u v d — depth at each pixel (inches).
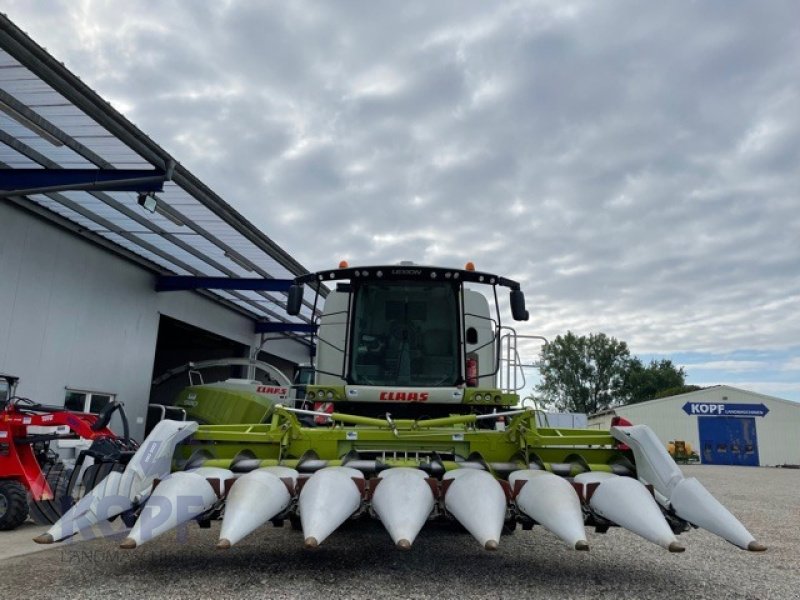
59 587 163.9
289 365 997.2
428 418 249.6
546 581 179.9
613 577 189.6
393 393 239.0
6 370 413.7
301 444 195.9
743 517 373.7
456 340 254.2
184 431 192.5
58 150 348.2
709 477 832.3
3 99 293.3
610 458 199.5
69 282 478.3
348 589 163.5
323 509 151.3
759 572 208.8
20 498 277.1
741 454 1519.4
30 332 436.1
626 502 158.6
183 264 579.5
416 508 155.6
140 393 568.4
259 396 496.4
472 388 244.1
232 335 767.1
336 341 271.6
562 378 2783.0
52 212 445.7
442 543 234.8
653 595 168.9
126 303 552.7
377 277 258.1
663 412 1585.9
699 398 1573.6
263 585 166.2
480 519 151.4
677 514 168.7
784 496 528.7
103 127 320.2
